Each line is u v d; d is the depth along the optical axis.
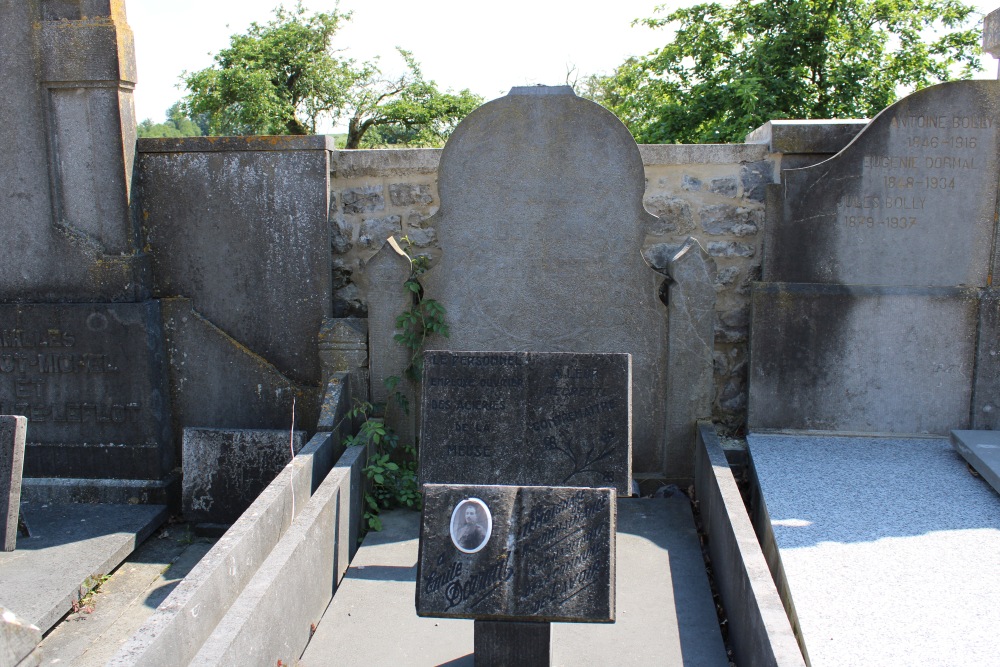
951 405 4.75
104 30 4.73
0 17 4.76
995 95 4.47
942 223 4.61
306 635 3.37
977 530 3.60
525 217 4.75
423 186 5.11
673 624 3.40
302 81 26.44
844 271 4.72
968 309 4.64
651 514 4.47
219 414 5.25
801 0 12.83
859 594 3.10
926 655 2.71
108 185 4.92
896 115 4.53
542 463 3.85
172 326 5.17
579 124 4.62
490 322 4.87
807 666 2.67
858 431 4.84
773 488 4.07
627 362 3.84
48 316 5.02
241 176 5.02
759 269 4.98
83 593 4.12
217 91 24.70
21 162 4.91
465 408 3.91
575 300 4.81
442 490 2.70
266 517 3.62
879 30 13.55
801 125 4.75
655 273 4.74
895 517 3.73
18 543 4.52
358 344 4.92
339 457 4.73
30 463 5.20
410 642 3.32
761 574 3.02
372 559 4.05
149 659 2.57
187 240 5.12
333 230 5.20
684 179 4.96
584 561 2.60
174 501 5.22
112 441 5.14
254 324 5.19
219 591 3.13
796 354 4.80
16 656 2.80
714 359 5.07
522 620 2.62
